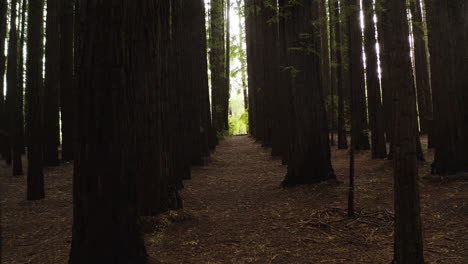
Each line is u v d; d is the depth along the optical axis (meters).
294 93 7.93
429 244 4.27
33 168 7.72
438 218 5.14
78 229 3.14
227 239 5.01
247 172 11.30
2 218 6.42
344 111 14.27
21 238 5.34
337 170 9.73
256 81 20.30
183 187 8.90
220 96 26.47
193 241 4.95
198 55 12.33
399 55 2.93
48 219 6.34
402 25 2.93
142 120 5.65
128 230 3.24
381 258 3.96
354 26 12.25
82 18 3.09
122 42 3.14
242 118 35.00
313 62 7.88
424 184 6.98
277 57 13.91
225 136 27.59
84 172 3.11
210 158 13.91
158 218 5.65
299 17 7.85
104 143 3.09
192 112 12.30
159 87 5.76
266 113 17.23
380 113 10.72
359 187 7.29
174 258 4.33
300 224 5.43
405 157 2.96
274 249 4.52
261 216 6.12
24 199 7.89
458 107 7.03
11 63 13.66
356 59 12.62
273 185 8.77
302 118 7.83
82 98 3.08
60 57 12.90
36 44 7.95
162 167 6.01
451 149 7.04
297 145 7.91
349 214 5.47
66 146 13.27
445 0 7.08
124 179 3.19
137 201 3.36
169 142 6.39
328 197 6.77
